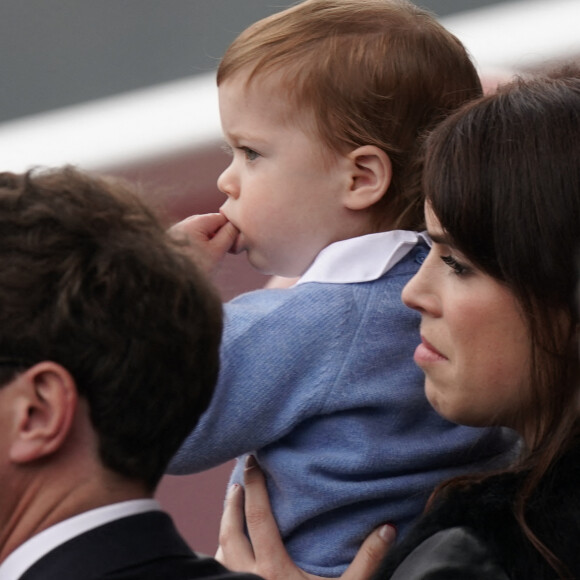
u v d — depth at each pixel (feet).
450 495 16.92
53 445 14.16
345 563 21.20
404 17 23.15
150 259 15.02
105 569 14.14
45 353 14.21
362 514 21.24
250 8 57.57
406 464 21.09
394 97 22.25
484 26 49.06
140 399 14.74
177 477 39.22
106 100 52.37
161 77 58.23
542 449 16.88
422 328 18.28
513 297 17.10
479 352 17.38
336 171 22.41
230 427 20.84
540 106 17.20
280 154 22.53
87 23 58.70
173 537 14.94
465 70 23.31
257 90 22.52
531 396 17.28
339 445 21.04
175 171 46.83
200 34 57.82
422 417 21.39
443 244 17.71
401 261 21.88
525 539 16.01
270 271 23.48
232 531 22.11
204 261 16.44
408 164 22.47
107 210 15.19
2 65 59.31
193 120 48.80
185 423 15.46
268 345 20.86
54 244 14.51
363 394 20.90
